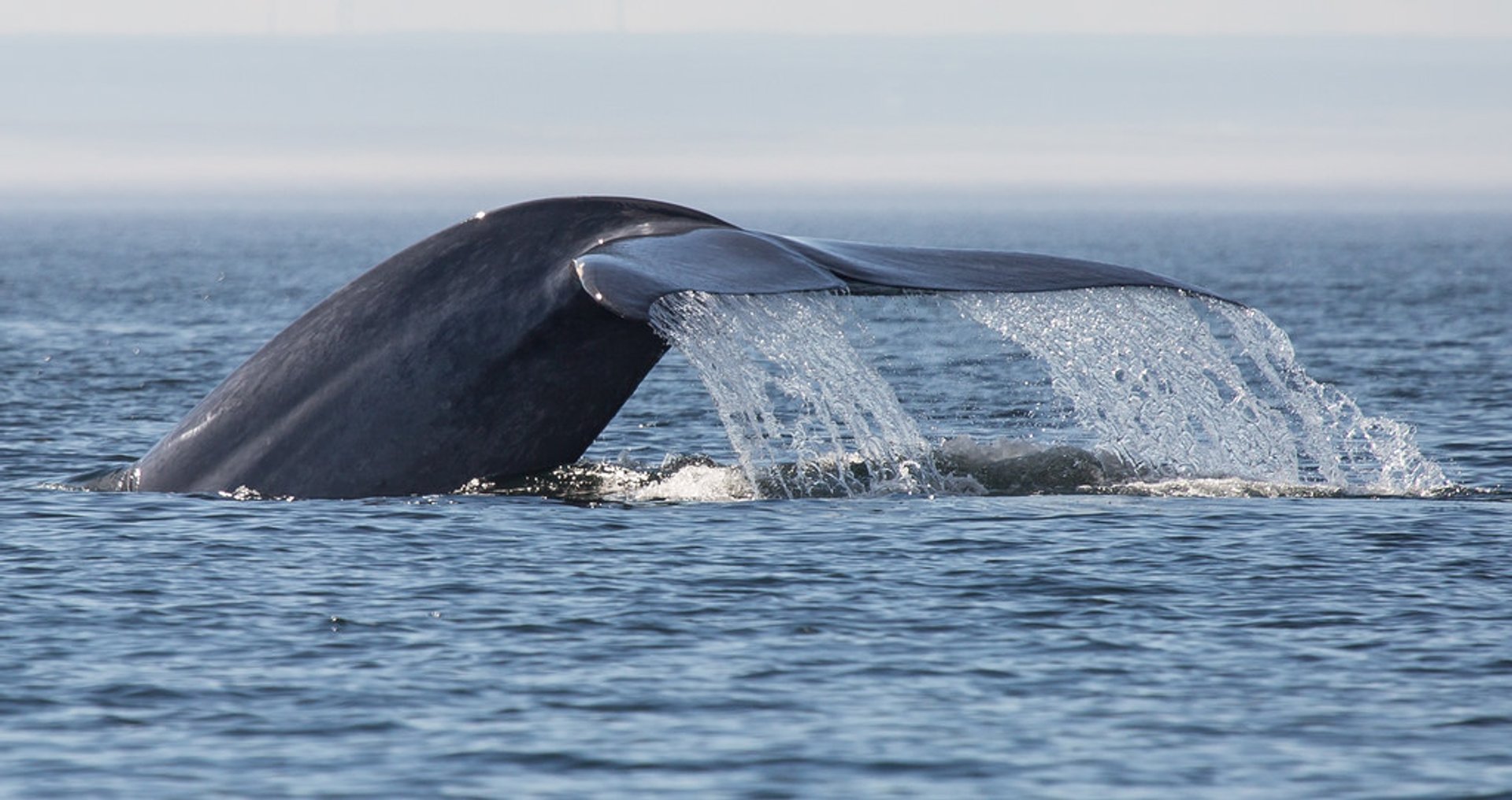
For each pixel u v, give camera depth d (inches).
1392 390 5044.3
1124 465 2773.1
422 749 1584.6
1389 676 1793.8
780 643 1913.1
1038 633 1953.7
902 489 2669.8
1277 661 1849.2
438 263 2477.9
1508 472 3208.7
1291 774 1523.1
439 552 2283.5
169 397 4776.1
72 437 3772.1
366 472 2504.9
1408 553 2316.7
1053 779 1515.7
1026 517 2511.1
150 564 2236.7
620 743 1600.6
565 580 2165.4
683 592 2114.9
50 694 1727.4
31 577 2177.7
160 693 1736.0
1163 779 1514.5
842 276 2260.1
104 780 1504.7
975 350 7042.3
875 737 1615.4
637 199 2448.3
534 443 2500.0
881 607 2055.9
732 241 2288.4
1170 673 1806.1
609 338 2417.6
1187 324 2443.4
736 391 2260.1
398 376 2470.5
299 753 1572.3
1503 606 2060.8
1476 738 1605.6
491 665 1833.2
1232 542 2368.4
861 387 2498.8
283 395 2571.4
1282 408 4645.7
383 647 1895.9
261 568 2217.0
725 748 1587.1
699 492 2632.9
